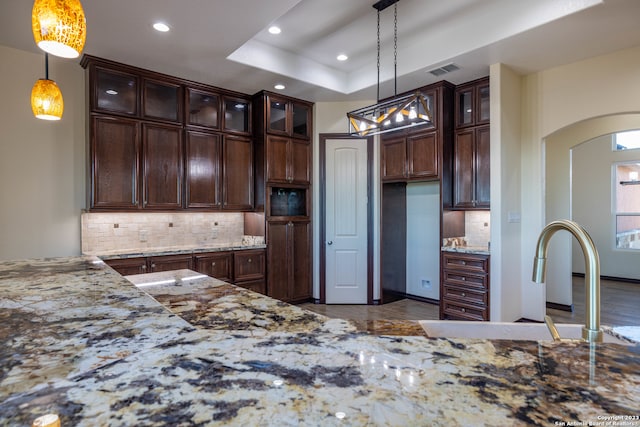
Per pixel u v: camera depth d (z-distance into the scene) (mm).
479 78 4328
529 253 4285
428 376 647
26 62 3586
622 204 7102
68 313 1131
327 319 1420
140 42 3385
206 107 4566
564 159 5090
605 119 4887
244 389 596
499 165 3961
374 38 3957
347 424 493
